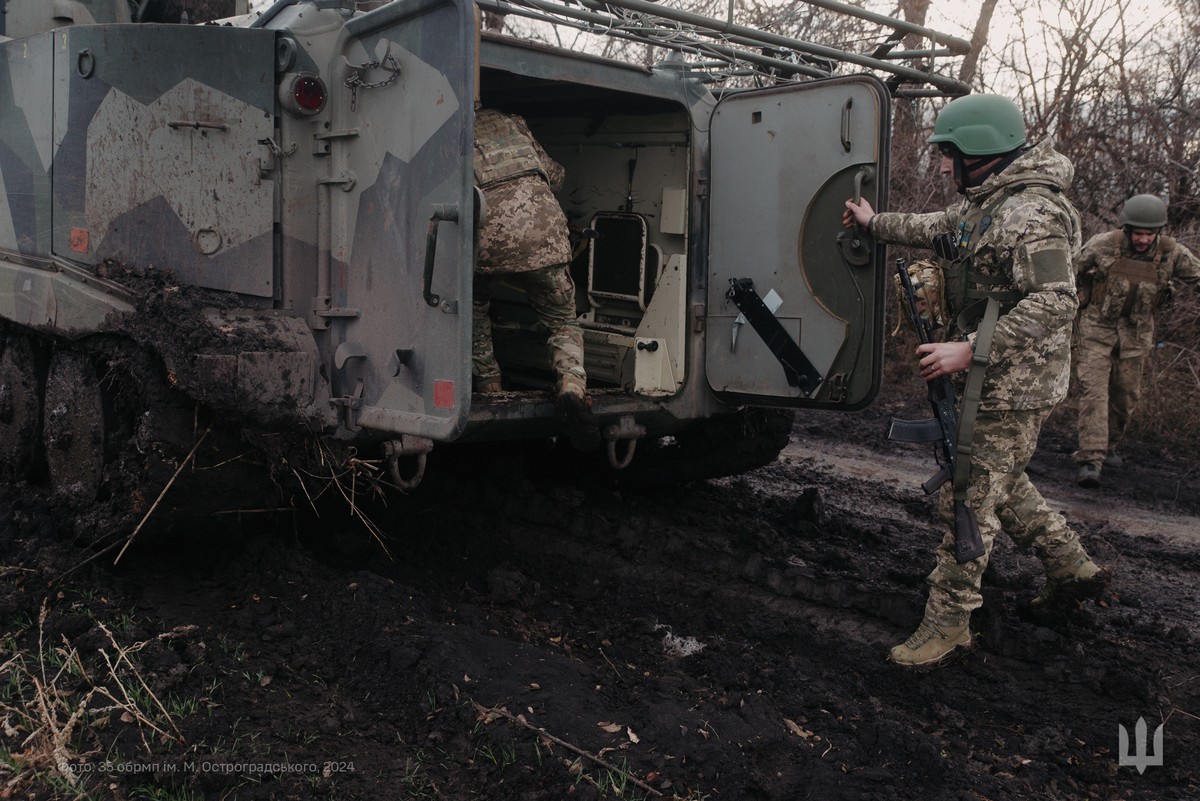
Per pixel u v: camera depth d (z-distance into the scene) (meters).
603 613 4.19
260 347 3.69
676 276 4.62
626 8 3.94
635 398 4.54
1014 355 3.45
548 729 3.07
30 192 4.51
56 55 4.27
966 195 3.65
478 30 3.27
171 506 3.84
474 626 3.82
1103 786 3.11
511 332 5.52
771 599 4.18
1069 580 3.90
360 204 3.77
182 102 3.95
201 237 3.94
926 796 2.96
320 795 2.76
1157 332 8.65
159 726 2.99
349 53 3.79
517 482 5.18
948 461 3.54
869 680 3.68
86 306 4.00
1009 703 3.50
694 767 2.95
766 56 4.77
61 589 3.76
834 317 4.25
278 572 4.04
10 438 4.88
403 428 3.56
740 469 5.50
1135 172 9.39
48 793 2.67
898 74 4.62
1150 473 7.16
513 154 4.14
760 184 4.44
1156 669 3.71
